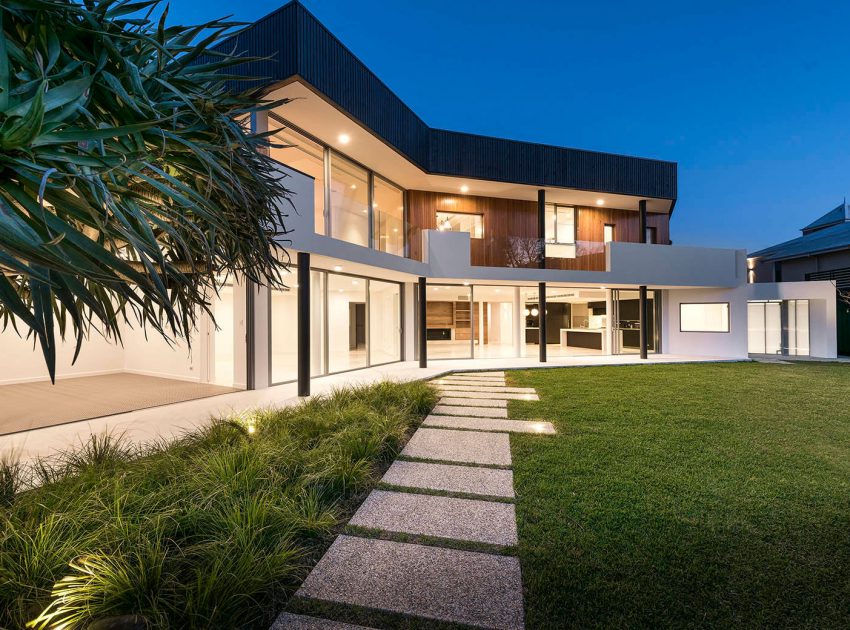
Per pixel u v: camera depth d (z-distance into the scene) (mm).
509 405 5883
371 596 1824
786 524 2480
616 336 13141
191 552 1903
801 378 8445
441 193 11812
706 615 1719
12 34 1506
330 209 8414
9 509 2279
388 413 4785
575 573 2000
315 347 8320
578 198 12586
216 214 2025
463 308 13906
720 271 12422
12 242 1081
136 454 3336
